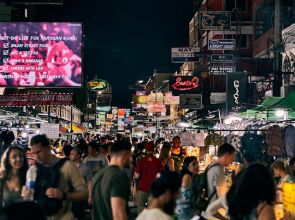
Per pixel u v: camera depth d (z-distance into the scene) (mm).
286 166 9867
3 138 15984
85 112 69812
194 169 8547
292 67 22172
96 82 38625
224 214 6727
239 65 30562
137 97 53656
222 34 42500
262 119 16969
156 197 4594
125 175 5902
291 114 15438
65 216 6066
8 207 2760
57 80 18141
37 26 18109
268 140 13039
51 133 18812
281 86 22359
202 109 32062
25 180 6391
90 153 12234
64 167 6172
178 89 30859
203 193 7605
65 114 55375
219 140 17906
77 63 18203
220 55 30453
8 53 18031
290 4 27875
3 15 21578
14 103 18297
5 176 6383
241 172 5059
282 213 8289
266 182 4617
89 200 9695
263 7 36469
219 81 35281
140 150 15891
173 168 14133
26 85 18062
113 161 6098
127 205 5984
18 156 6375
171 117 55656
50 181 5906
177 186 4625
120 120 72750
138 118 57594
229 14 33312
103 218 5918
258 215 4555
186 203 7656
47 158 6211
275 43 22938
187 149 19547
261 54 36906
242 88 24047
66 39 18188
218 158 7668
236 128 18078
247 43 43094
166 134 40344
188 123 29781
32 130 22438
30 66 18078
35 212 2766
